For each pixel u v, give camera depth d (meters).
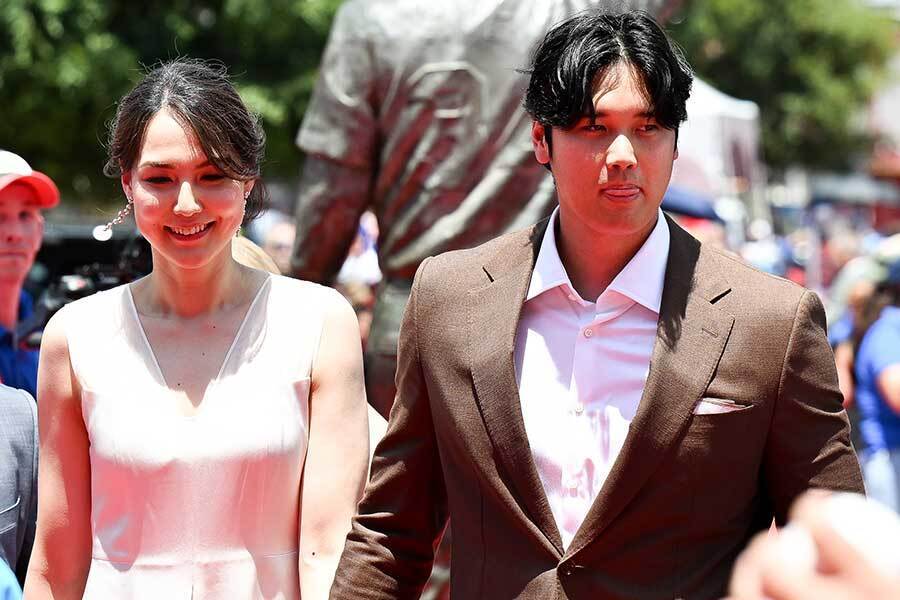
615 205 5.52
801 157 63.47
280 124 29.52
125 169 6.29
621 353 5.68
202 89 6.19
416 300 6.03
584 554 5.46
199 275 6.31
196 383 6.25
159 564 6.09
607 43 5.46
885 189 68.00
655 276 5.73
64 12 27.28
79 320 6.42
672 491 5.44
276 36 29.34
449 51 9.76
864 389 15.29
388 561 6.14
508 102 9.73
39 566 6.36
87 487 6.40
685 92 5.59
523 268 5.88
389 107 9.87
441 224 9.81
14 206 10.29
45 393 6.41
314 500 6.25
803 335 5.50
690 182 23.86
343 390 6.40
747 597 2.76
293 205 33.81
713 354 5.50
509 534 5.65
